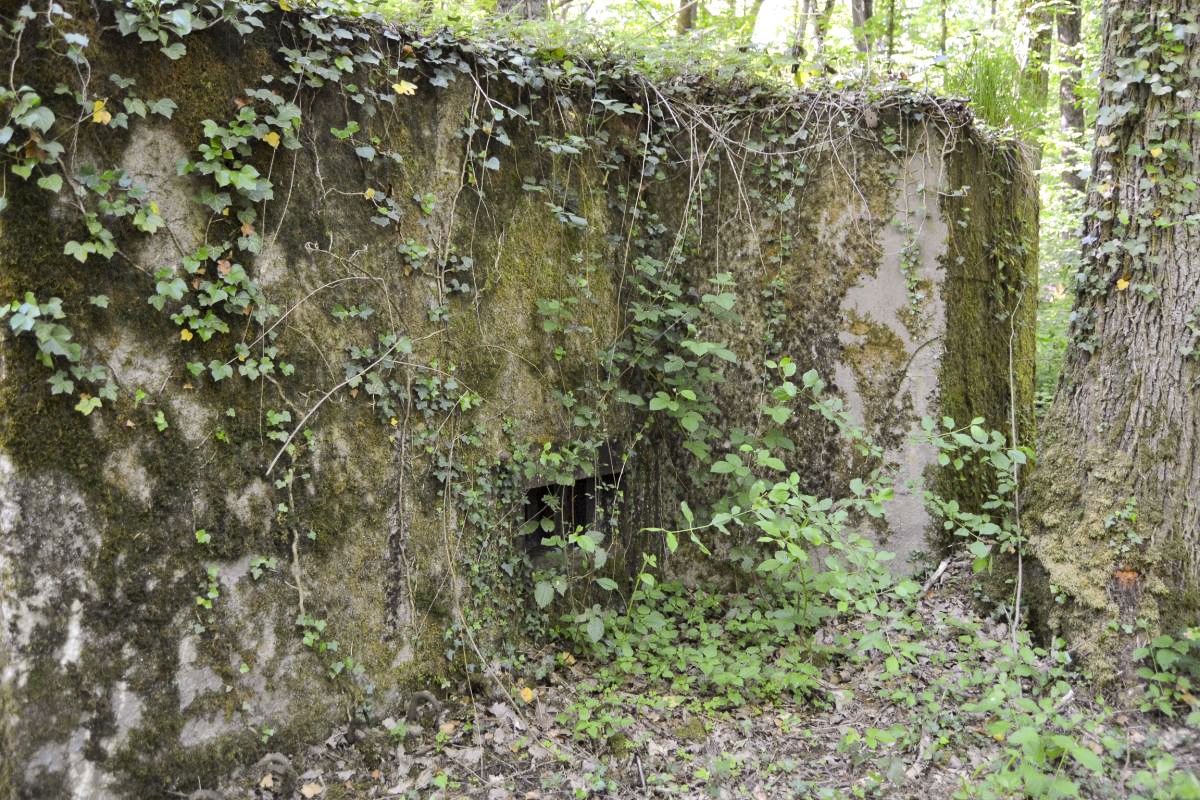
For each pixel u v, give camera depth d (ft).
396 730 11.39
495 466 13.30
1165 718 11.19
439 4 14.06
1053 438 13.96
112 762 8.98
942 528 16.40
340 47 10.84
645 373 15.89
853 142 16.14
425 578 12.22
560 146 13.60
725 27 20.43
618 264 15.42
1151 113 12.77
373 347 11.49
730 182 16.25
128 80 8.96
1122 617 12.30
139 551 9.26
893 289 16.28
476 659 12.79
